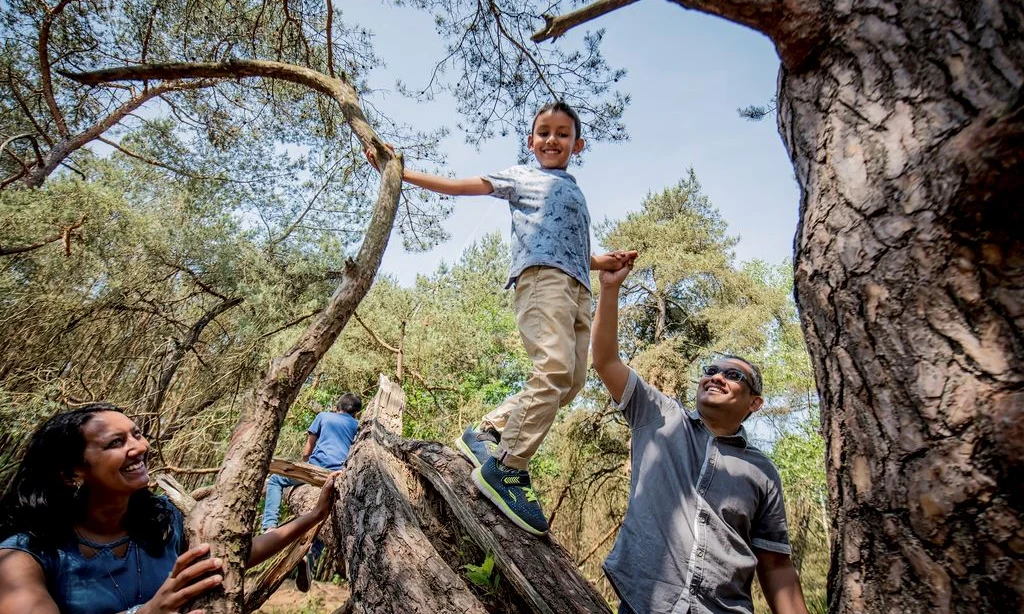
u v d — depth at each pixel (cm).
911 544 98
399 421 433
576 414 1105
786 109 140
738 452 204
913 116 108
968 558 91
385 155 267
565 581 220
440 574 213
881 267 108
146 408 682
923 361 100
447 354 962
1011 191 92
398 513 243
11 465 479
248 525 185
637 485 208
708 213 1547
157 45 692
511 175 248
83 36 694
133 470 165
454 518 262
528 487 229
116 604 159
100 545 165
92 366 688
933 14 110
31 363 633
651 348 1168
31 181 695
